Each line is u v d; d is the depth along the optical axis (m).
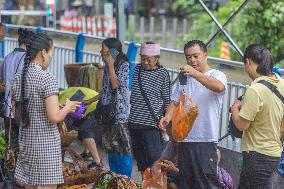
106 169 10.05
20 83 7.61
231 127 7.52
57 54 14.63
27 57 7.60
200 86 7.83
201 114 7.82
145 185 8.36
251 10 18.50
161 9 37.56
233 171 9.48
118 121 9.62
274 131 7.09
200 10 25.25
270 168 7.13
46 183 7.60
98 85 11.48
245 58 7.23
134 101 9.14
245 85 10.02
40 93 7.45
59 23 27.55
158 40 31.38
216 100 7.81
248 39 18.77
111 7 27.45
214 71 7.78
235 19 18.97
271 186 7.23
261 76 7.16
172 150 8.54
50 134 7.58
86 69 11.55
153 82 9.04
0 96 9.88
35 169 7.62
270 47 18.36
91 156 10.84
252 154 7.11
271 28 18.28
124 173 9.97
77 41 13.87
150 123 9.02
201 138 7.83
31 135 7.57
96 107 9.98
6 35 17.11
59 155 7.71
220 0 25.70
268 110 7.03
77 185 9.10
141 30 30.55
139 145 9.28
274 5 18.16
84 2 30.95
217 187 7.91
